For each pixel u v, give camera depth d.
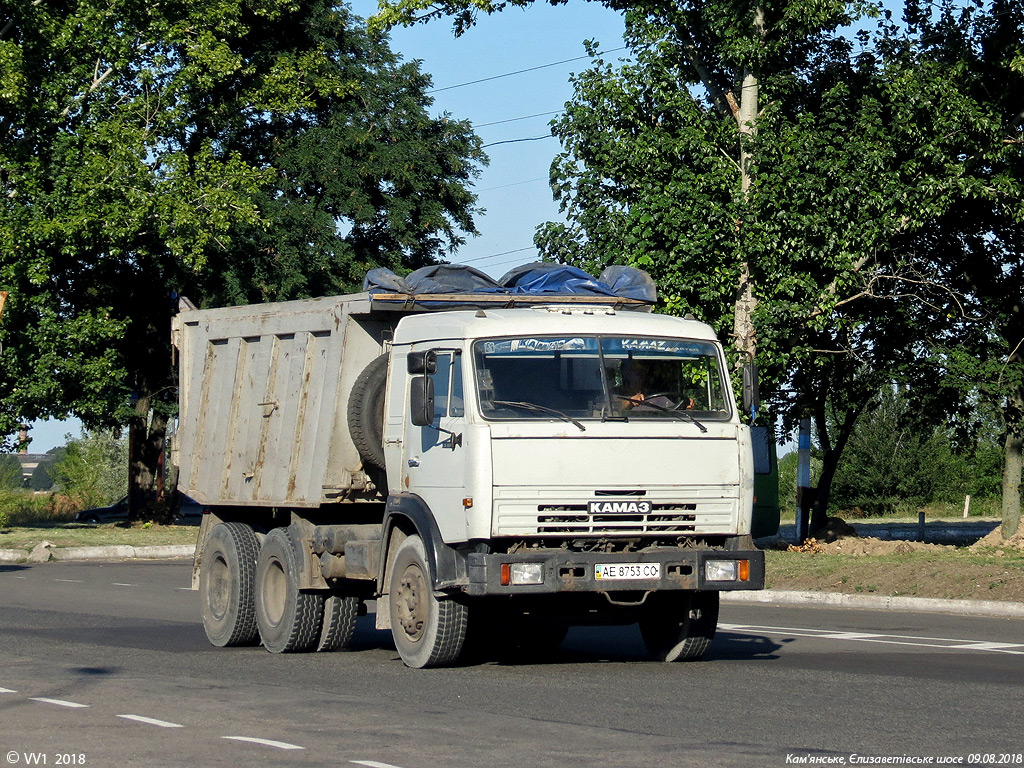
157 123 64.31
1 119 61.59
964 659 22.41
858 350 50.75
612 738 14.37
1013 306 50.94
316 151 74.50
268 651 24.41
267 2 71.19
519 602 20.77
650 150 41.34
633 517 19.95
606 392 20.16
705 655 22.62
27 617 30.75
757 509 53.44
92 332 63.00
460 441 19.67
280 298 74.06
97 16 61.94
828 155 41.28
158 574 46.28
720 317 41.88
